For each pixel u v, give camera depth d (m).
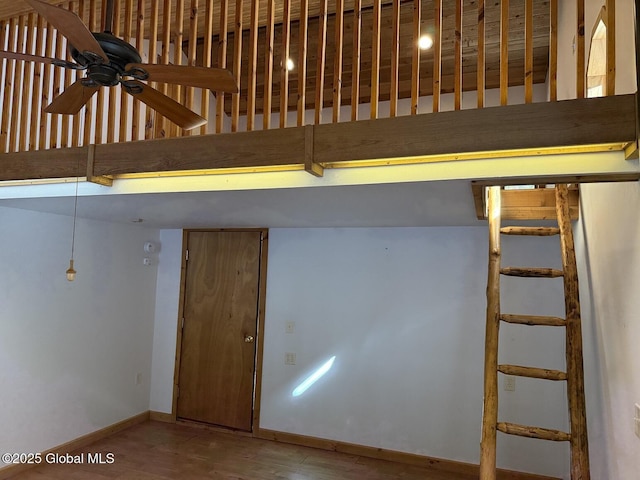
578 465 2.11
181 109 2.02
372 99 2.12
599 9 2.41
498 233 2.63
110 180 2.78
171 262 5.00
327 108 5.17
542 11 3.89
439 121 1.99
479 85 1.97
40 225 3.79
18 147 2.97
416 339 4.05
